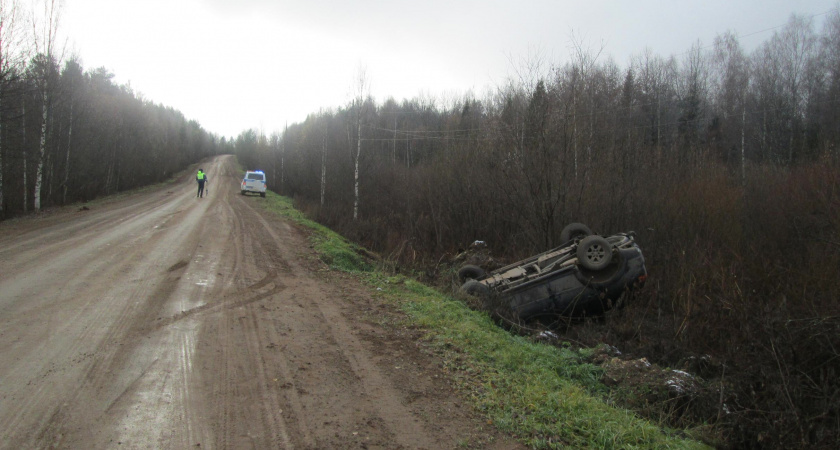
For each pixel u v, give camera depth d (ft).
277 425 11.73
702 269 33.50
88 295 21.85
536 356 19.10
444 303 25.40
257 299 24.21
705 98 109.19
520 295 29.27
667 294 32.14
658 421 15.72
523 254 45.62
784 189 43.42
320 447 10.83
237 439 10.91
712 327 26.45
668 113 106.63
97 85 158.10
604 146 51.49
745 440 14.74
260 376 14.70
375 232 60.85
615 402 16.66
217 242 41.42
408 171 81.87
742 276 31.30
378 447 11.03
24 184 76.59
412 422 12.42
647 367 19.51
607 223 44.06
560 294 28.78
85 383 13.14
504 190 51.60
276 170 190.29
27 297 20.77
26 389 12.49
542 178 44.37
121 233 42.22
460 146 69.51
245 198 110.93
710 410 16.34
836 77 87.76
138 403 12.24
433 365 16.67
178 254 34.01
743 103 98.99
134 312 20.04
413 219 63.67
